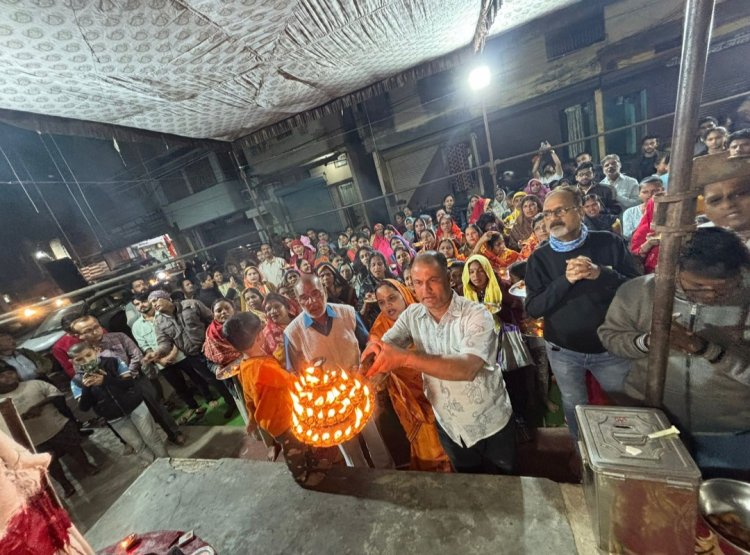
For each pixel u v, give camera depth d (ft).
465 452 5.81
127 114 8.12
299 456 4.96
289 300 10.70
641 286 4.83
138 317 14.62
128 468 10.96
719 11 19.88
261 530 4.60
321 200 40.14
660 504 3.03
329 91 10.57
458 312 4.97
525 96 27.78
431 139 32.60
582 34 24.62
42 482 2.96
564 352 6.22
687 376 4.40
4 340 10.42
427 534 3.99
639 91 24.89
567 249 5.95
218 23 5.69
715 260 3.79
